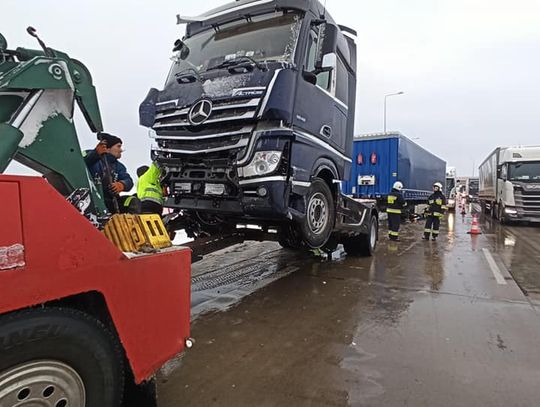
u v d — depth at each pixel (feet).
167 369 10.43
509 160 50.80
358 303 16.40
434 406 8.84
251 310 15.42
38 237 5.54
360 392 9.39
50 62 7.98
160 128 17.02
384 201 52.03
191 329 13.38
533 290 18.61
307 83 16.10
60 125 8.30
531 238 38.14
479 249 30.89
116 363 6.72
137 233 7.67
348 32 22.12
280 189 14.46
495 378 10.14
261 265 23.86
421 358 11.28
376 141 52.29
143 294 7.09
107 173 11.98
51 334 5.72
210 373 10.25
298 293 17.79
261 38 16.76
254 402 8.91
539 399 9.18
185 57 18.84
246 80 14.82
